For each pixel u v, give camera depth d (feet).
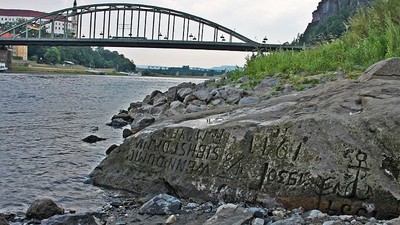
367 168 18.25
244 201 20.35
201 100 53.11
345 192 18.21
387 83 23.93
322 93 24.82
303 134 19.85
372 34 51.57
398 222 15.38
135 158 25.46
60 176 28.09
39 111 73.31
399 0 56.70
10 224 18.60
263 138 20.88
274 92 44.68
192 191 22.04
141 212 19.88
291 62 57.21
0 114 66.13
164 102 63.26
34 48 545.03
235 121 22.94
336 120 19.60
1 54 374.63
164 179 23.49
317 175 18.81
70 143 41.55
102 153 36.70
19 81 205.26
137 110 63.67
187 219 18.52
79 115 69.36
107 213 20.39
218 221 16.80
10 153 35.24
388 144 18.40
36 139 43.11
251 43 278.46
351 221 16.31
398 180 17.78
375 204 17.70
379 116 19.02
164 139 24.61
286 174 19.62
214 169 21.76
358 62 47.11
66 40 307.58
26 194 23.93
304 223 16.16
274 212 18.57
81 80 266.36
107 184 25.66
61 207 20.83
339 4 326.24
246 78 59.11
